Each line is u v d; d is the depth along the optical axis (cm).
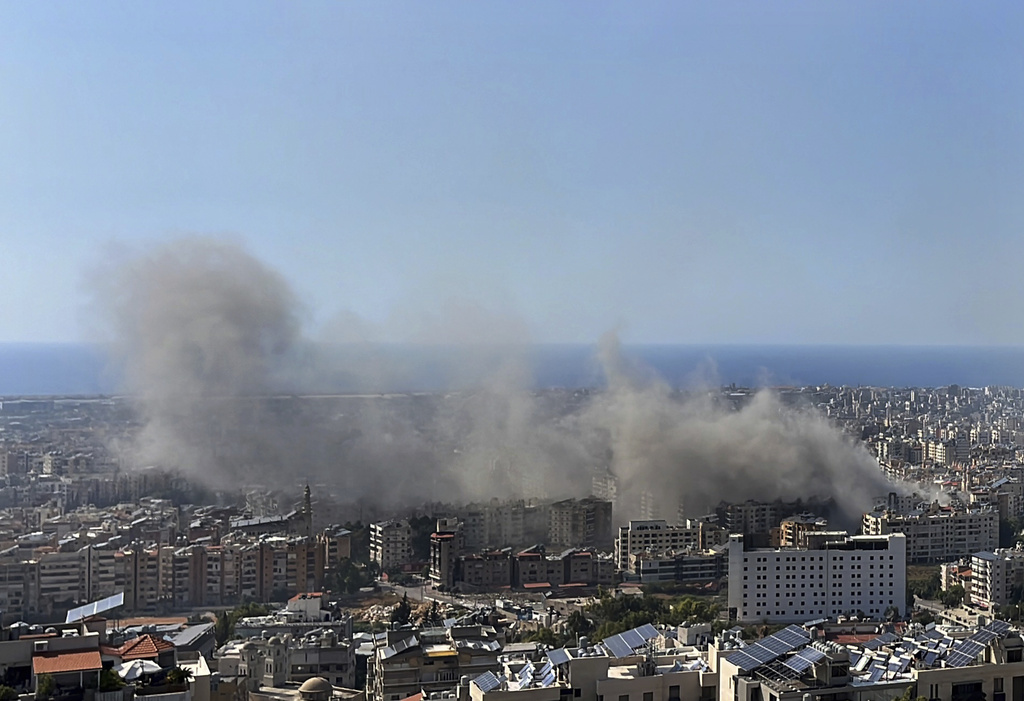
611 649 14662
